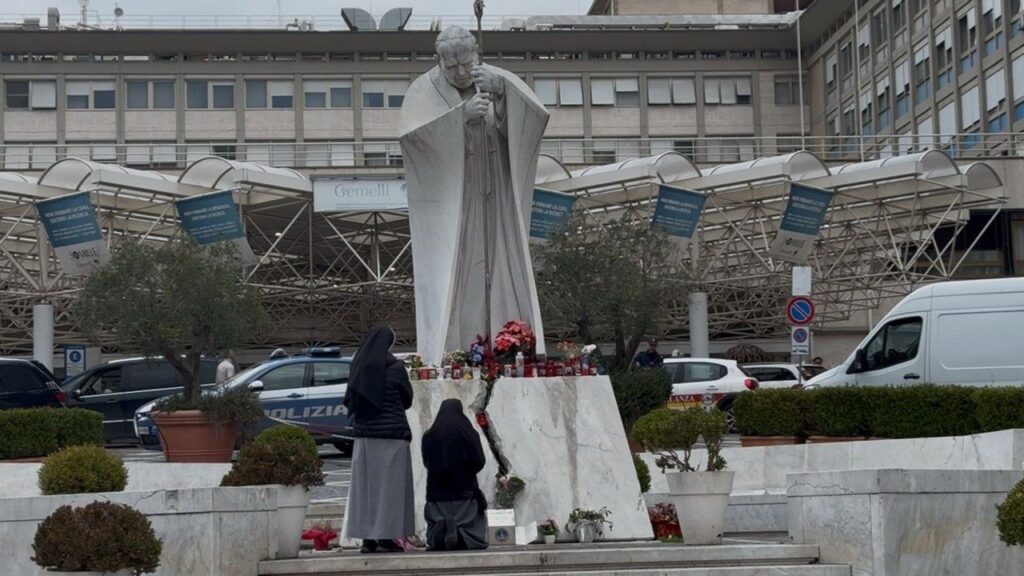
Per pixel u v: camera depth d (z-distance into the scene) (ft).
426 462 40.96
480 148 51.31
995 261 180.24
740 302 178.09
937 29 192.75
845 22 222.89
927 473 37.93
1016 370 70.33
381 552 40.73
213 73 223.51
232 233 132.16
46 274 141.69
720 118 230.27
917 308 73.61
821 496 38.88
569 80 228.43
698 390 105.60
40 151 219.00
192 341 88.33
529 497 45.55
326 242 170.09
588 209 140.56
